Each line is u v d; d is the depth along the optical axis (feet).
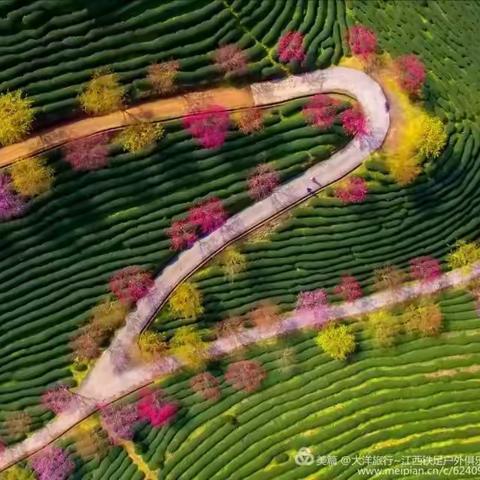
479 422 123.85
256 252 127.13
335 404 126.21
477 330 129.08
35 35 112.88
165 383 128.88
